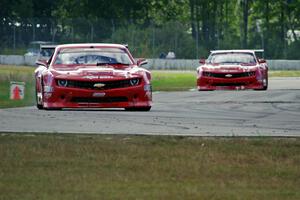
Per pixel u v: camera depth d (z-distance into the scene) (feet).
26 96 181.68
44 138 89.76
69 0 572.10
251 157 77.87
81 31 460.14
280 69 468.75
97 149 81.76
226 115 127.65
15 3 532.32
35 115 121.90
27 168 71.41
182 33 465.47
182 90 220.84
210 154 79.05
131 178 67.05
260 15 560.61
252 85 215.10
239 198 59.11
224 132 99.35
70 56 137.69
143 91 130.62
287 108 145.07
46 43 462.60
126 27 461.78
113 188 62.59
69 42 460.96
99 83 128.36
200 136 92.48
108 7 566.36
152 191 61.41
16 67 408.26
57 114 124.06
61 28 462.19
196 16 535.60
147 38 461.78
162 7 594.24
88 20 460.55
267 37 484.33
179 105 152.25
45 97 130.31
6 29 466.70
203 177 67.92
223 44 479.41
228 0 558.97
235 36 492.13
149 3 580.71
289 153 80.18
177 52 464.24
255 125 110.11
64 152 80.02
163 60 457.68
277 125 110.63
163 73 373.61
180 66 458.09
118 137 90.79
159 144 85.51
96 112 129.29
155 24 479.00
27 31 464.24
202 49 468.75
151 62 457.68
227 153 79.92
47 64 139.03
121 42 459.32
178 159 76.33
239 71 215.31
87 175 68.18
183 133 97.55
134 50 459.73
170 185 64.08
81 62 136.56
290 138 91.09
